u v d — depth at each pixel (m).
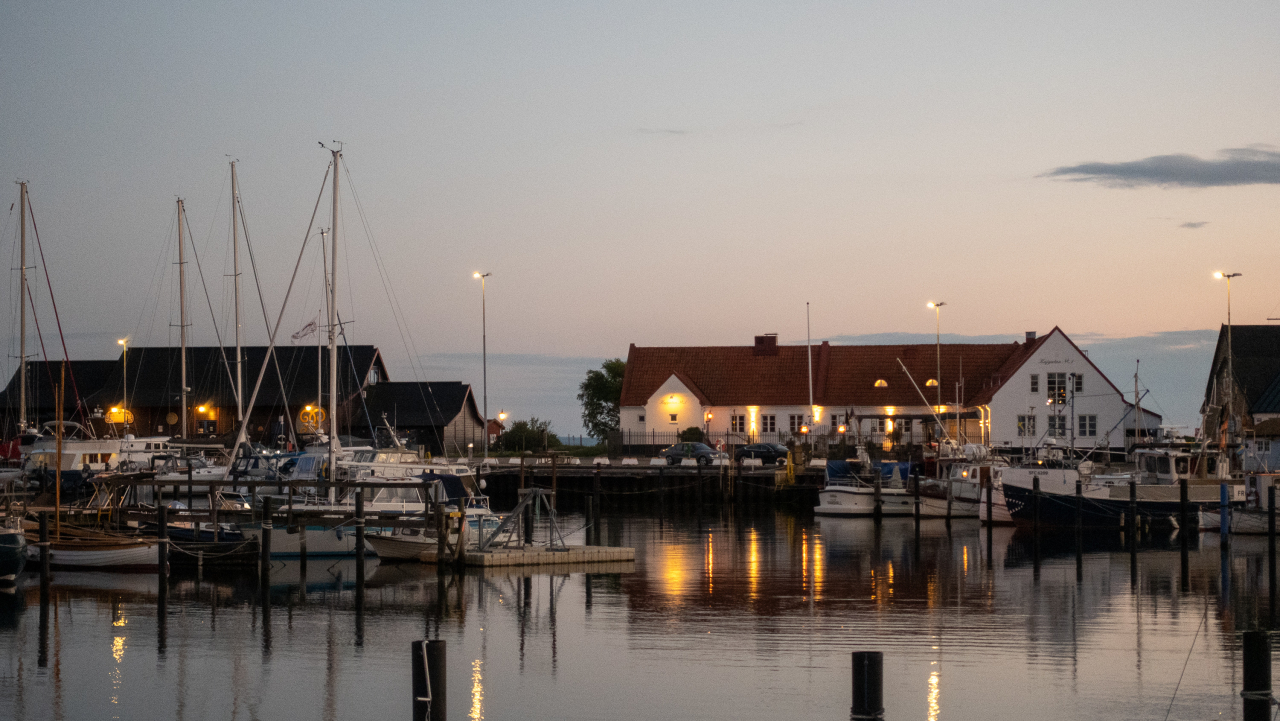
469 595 32.81
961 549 44.59
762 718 20.45
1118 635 27.00
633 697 21.77
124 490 47.59
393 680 23.25
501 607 30.84
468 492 44.28
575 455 89.44
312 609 30.78
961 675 23.23
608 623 28.50
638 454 84.44
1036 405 78.25
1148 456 52.84
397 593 33.28
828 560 40.75
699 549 44.53
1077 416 77.88
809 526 55.59
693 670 23.66
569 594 32.88
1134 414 77.00
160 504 33.97
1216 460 55.22
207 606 31.33
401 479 41.16
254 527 39.56
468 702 21.53
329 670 24.05
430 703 16.17
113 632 27.81
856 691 16.41
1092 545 46.38
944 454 64.31
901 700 21.48
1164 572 37.78
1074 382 78.06
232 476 48.78
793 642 26.19
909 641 26.31
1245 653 16.77
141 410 85.00
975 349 88.00
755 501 67.00
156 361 86.88
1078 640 26.44
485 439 72.00
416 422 86.81
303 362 87.25
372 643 26.48
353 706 21.52
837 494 61.25
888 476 62.53
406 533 39.97
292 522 39.41
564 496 69.81
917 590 33.53
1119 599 32.00
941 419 82.81
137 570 37.75
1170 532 50.78
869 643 26.08
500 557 38.62
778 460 70.69
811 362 82.50
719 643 26.14
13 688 22.77
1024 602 31.41
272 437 77.88
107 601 32.22
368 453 45.81
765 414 87.19
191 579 36.38
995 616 29.33
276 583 35.53
